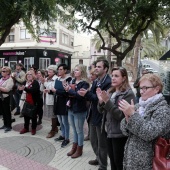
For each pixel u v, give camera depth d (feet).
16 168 12.87
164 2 28.14
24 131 19.52
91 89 12.60
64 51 103.40
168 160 6.10
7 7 24.82
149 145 6.81
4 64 94.89
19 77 24.06
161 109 6.70
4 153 15.06
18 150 15.62
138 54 72.43
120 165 9.48
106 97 9.23
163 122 6.52
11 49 93.20
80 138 14.34
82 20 29.91
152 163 6.60
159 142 6.43
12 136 18.70
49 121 23.67
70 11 31.42
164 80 26.55
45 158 14.32
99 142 11.80
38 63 90.84
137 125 6.58
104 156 11.90
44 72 23.48
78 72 13.88
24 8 24.02
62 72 15.71
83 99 13.61
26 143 17.03
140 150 6.89
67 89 13.47
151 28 59.57
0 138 18.16
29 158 14.32
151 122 6.57
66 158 14.34
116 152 9.43
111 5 25.81
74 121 14.19
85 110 13.99
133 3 28.48
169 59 29.71
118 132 9.25
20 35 90.94
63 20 33.83
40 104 21.49
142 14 30.14
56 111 16.14
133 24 32.63
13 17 27.32
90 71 15.60
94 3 27.27
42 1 25.57
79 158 14.32
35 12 28.04
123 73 9.66
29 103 18.67
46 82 18.43
